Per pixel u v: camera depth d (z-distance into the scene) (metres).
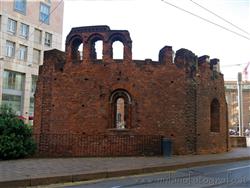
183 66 21.89
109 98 21.19
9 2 53.03
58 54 22.36
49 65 22.28
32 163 15.31
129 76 21.28
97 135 20.73
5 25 52.34
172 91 21.50
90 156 19.33
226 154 22.84
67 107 21.50
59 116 21.56
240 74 36.91
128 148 20.45
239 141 32.62
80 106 21.31
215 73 24.86
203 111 23.02
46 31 59.50
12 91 53.81
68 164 15.16
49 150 20.27
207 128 23.23
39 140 20.23
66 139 20.55
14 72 54.28
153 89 21.30
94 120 21.00
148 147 20.33
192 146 21.75
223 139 25.12
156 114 21.12
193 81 22.33
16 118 18.08
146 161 17.00
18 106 54.91
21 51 55.38
